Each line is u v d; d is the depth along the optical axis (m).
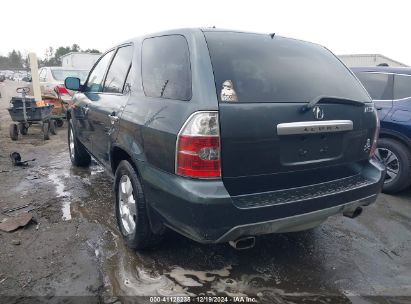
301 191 2.58
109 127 3.51
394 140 4.80
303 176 2.62
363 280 2.87
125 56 3.66
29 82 13.45
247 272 2.90
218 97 2.27
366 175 3.03
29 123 8.58
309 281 2.82
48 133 8.20
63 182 5.00
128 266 2.92
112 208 4.10
